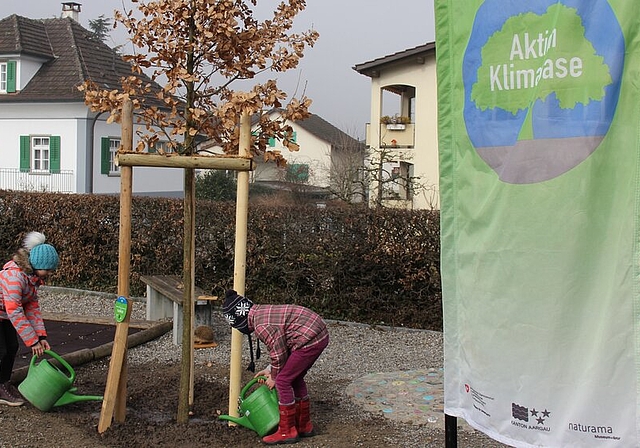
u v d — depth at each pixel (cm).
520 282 354
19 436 565
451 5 392
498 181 364
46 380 618
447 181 398
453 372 399
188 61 619
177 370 788
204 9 592
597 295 332
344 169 2764
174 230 1233
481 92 373
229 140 657
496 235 364
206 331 920
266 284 1152
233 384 604
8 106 3111
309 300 1123
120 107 614
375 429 604
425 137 2755
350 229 1093
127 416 627
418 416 639
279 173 4256
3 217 1346
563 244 339
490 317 368
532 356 349
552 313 342
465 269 386
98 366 797
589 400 330
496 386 365
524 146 352
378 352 914
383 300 1081
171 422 614
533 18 349
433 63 2716
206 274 1193
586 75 332
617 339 324
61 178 3058
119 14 611
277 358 556
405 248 1066
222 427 602
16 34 3128
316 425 616
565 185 338
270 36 634
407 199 2475
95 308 1170
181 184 3756
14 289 610
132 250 1257
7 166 3141
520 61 355
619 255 324
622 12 321
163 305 1065
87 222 1284
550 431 344
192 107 627
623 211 324
